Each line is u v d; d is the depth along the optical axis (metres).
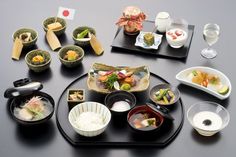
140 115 1.66
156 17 2.03
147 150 1.58
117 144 1.59
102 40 2.00
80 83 1.80
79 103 1.70
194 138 1.62
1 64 1.90
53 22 2.07
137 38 1.98
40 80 1.83
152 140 1.60
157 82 1.80
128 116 1.63
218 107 1.66
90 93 1.77
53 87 1.80
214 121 1.64
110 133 1.62
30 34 2.00
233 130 1.64
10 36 2.03
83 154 1.57
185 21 2.00
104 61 1.91
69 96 1.72
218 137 1.62
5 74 1.86
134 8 2.02
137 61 1.91
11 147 1.59
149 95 1.74
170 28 1.99
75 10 2.14
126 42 1.98
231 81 1.82
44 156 1.57
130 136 1.61
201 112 1.67
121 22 1.99
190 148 1.59
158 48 1.96
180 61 1.90
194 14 2.12
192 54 1.93
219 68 1.87
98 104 1.66
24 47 1.96
